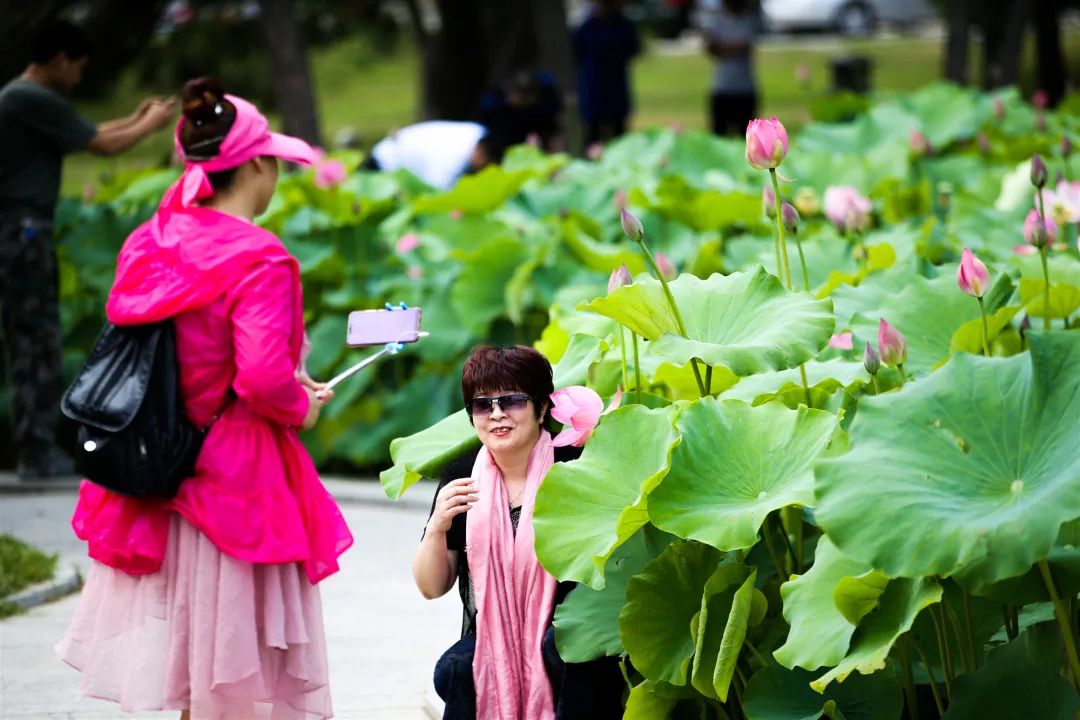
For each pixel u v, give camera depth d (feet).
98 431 23.16
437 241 55.26
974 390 20.83
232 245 23.58
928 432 20.56
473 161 73.31
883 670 22.29
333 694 30.55
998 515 19.20
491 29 114.21
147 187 63.67
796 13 224.53
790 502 21.47
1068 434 19.70
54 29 48.16
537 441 24.58
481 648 23.76
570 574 22.20
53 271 50.72
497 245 51.96
